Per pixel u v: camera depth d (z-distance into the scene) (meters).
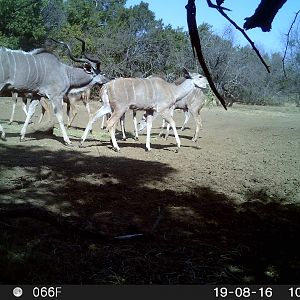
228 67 23.73
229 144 10.21
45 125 9.58
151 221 4.24
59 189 5.20
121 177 6.06
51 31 20.55
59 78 8.55
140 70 24.44
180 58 24.34
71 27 21.83
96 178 5.89
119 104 8.26
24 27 18.12
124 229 3.91
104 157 7.51
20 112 14.87
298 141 10.98
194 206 4.87
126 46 23.78
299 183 6.29
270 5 1.21
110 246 3.49
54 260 3.09
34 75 8.12
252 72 24.94
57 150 7.83
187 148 9.22
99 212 4.43
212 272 3.07
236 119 17.38
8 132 9.57
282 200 5.41
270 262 3.34
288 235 4.04
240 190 5.79
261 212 4.80
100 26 25.72
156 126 14.32
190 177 6.36
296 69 17.39
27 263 2.97
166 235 3.86
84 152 7.88
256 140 11.09
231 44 23.80
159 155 8.12
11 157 6.83
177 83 8.86
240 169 7.13
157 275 2.99
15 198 4.64
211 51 23.03
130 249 3.43
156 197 5.14
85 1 25.56
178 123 15.27
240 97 26.97
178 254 3.39
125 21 26.12
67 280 2.83
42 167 6.28
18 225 3.75
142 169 6.68
